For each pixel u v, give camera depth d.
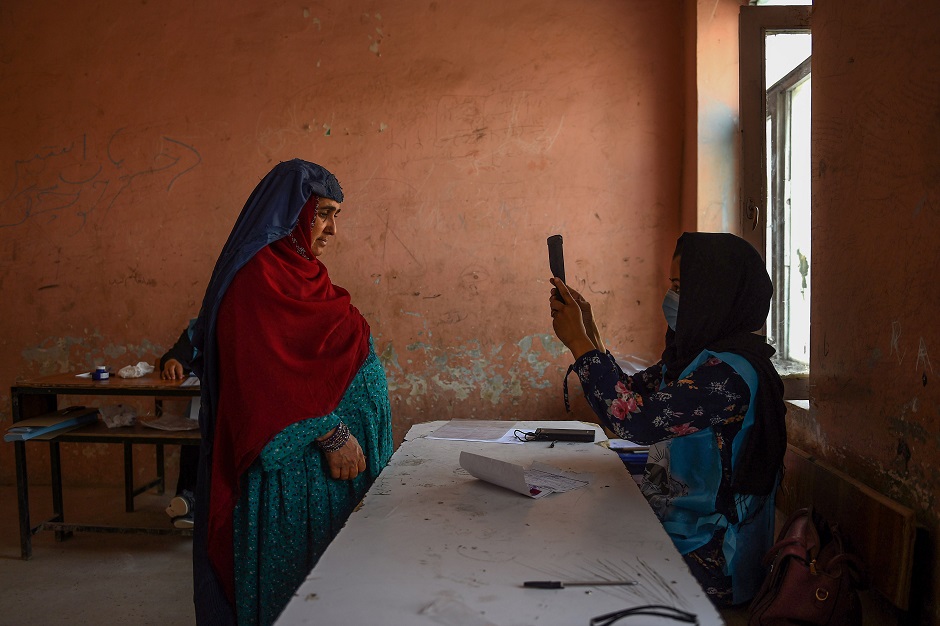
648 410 1.66
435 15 4.13
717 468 1.71
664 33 4.06
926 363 1.80
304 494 1.93
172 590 2.94
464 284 4.19
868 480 2.12
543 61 4.11
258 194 2.03
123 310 4.32
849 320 2.23
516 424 2.59
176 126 4.25
